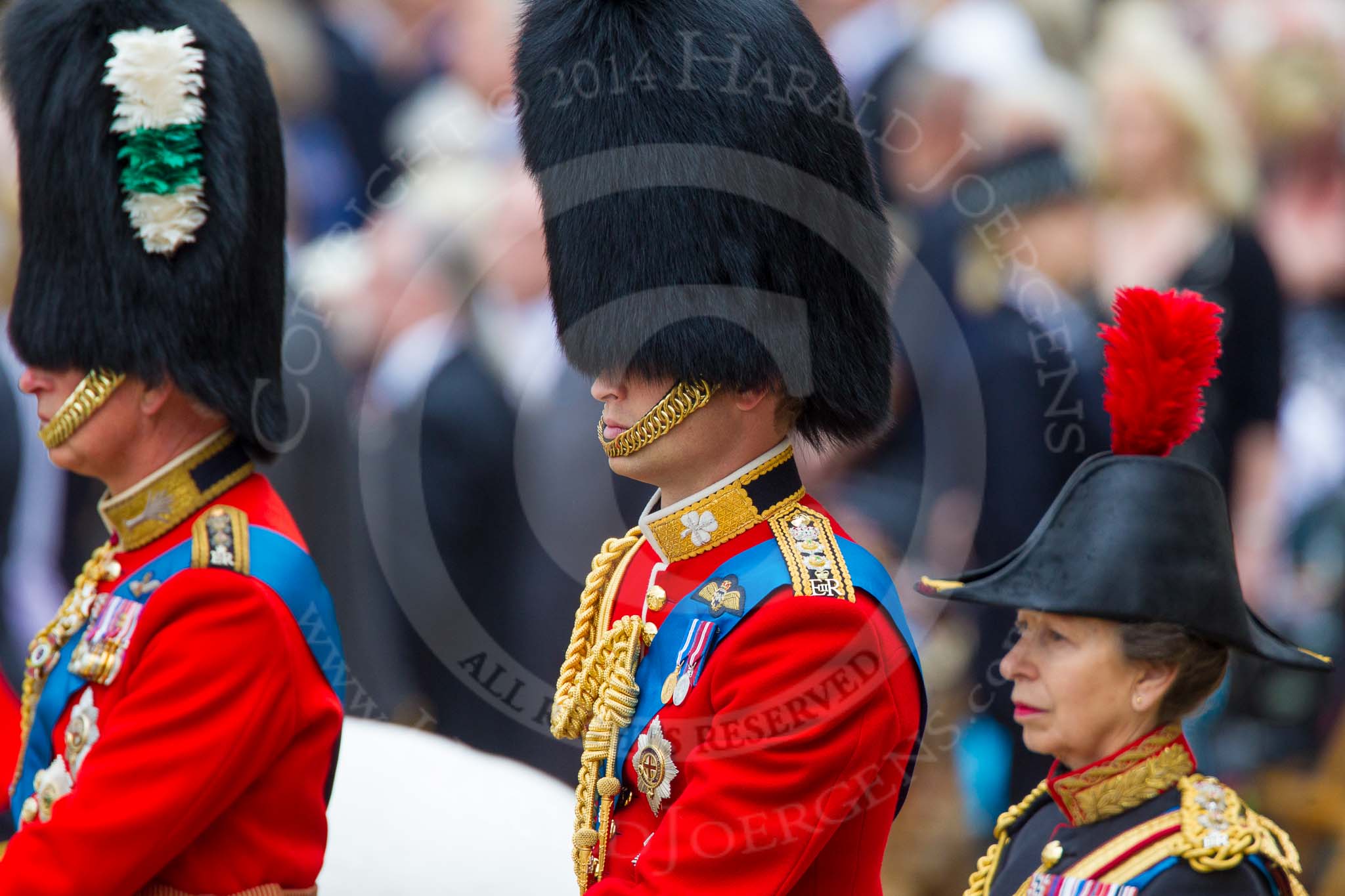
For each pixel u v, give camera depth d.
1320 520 20.23
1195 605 8.42
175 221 10.88
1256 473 18.67
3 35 11.49
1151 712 8.75
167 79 10.88
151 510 10.86
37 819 10.63
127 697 10.21
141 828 9.87
